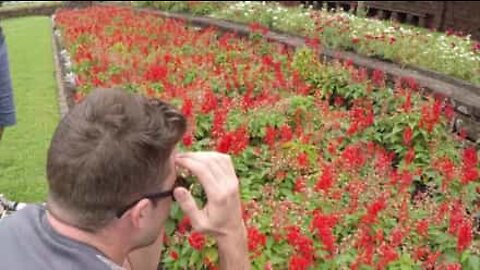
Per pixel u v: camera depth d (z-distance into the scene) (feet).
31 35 45.47
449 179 13.16
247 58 23.67
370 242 10.36
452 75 20.03
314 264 9.60
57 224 4.01
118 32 29.66
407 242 10.41
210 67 21.63
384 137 16.06
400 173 13.29
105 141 3.85
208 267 9.69
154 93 17.49
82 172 3.81
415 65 21.33
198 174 4.86
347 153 13.37
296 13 31.42
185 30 31.22
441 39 25.79
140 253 4.89
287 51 24.73
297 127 15.37
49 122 21.61
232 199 4.86
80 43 27.78
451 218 10.81
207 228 4.83
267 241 9.79
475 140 16.47
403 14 44.45
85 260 3.89
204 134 14.46
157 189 4.11
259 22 31.35
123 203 3.95
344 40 24.43
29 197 15.39
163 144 4.01
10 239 4.09
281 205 10.87
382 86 19.02
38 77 29.40
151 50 25.41
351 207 11.34
